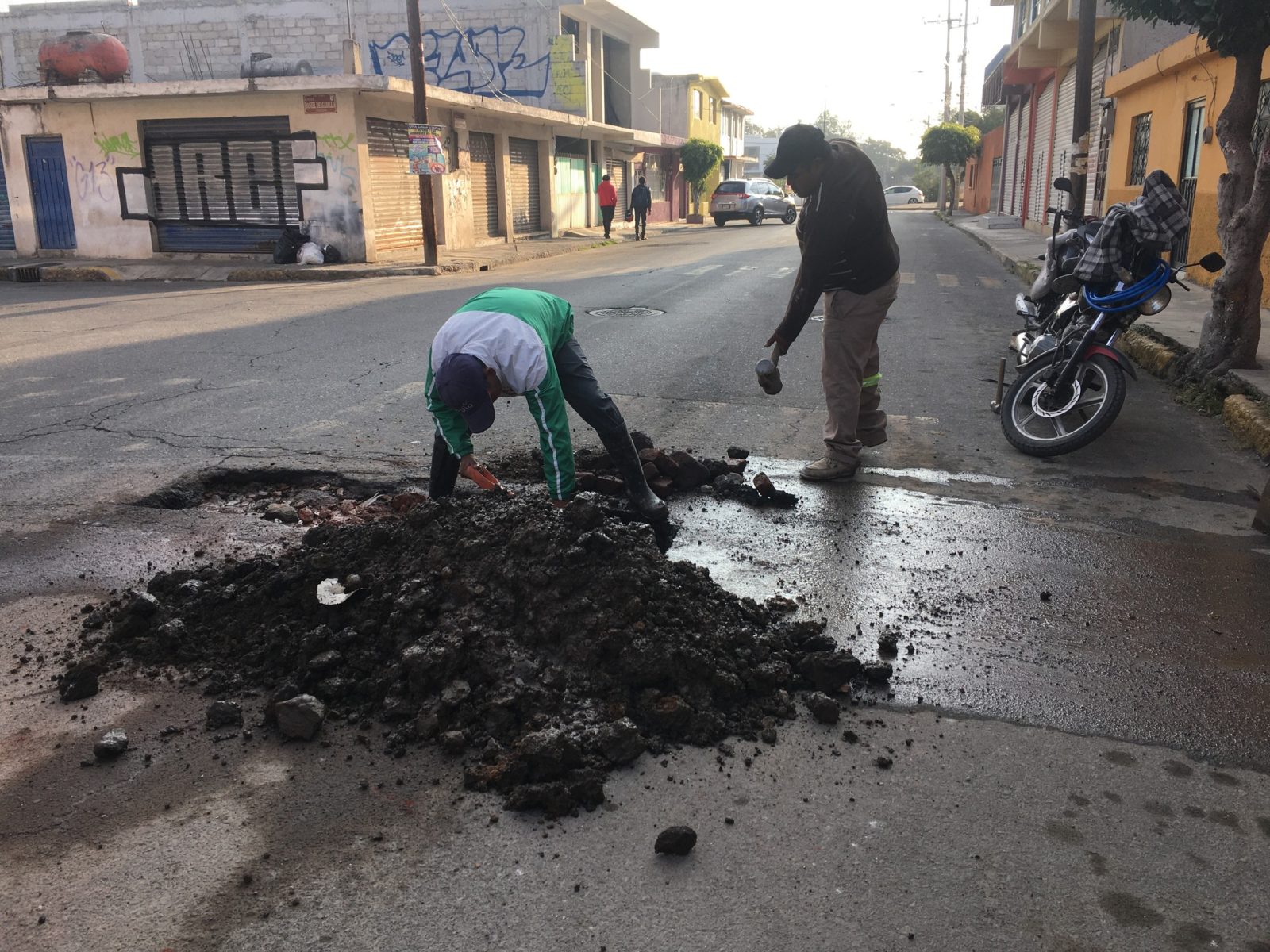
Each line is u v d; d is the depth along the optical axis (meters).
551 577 3.10
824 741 2.84
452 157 22.61
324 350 8.91
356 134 18.58
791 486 5.14
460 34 27.62
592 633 3.00
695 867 2.31
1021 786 2.64
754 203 37.50
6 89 19.19
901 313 11.52
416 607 3.16
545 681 2.92
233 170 19.30
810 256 4.65
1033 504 4.92
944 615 3.67
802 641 3.34
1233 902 2.22
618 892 2.23
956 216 41.12
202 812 2.49
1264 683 3.20
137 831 2.42
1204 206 12.09
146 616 3.40
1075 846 2.40
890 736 2.87
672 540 4.36
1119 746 2.84
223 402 6.81
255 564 3.71
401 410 6.58
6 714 2.93
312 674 3.02
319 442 5.79
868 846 2.39
